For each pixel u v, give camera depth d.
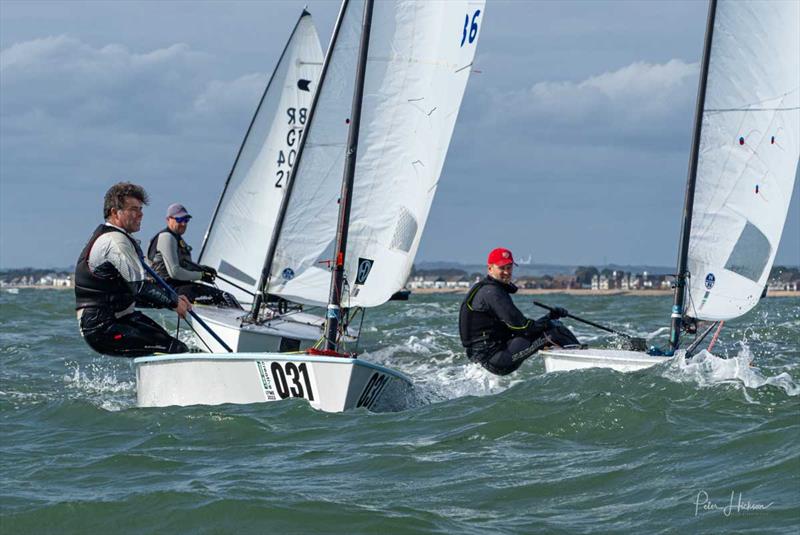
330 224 47.09
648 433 27.80
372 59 41.66
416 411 32.16
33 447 28.78
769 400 31.83
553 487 23.23
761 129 43.03
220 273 68.19
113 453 27.62
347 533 20.34
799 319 69.06
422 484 23.69
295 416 31.59
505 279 38.50
